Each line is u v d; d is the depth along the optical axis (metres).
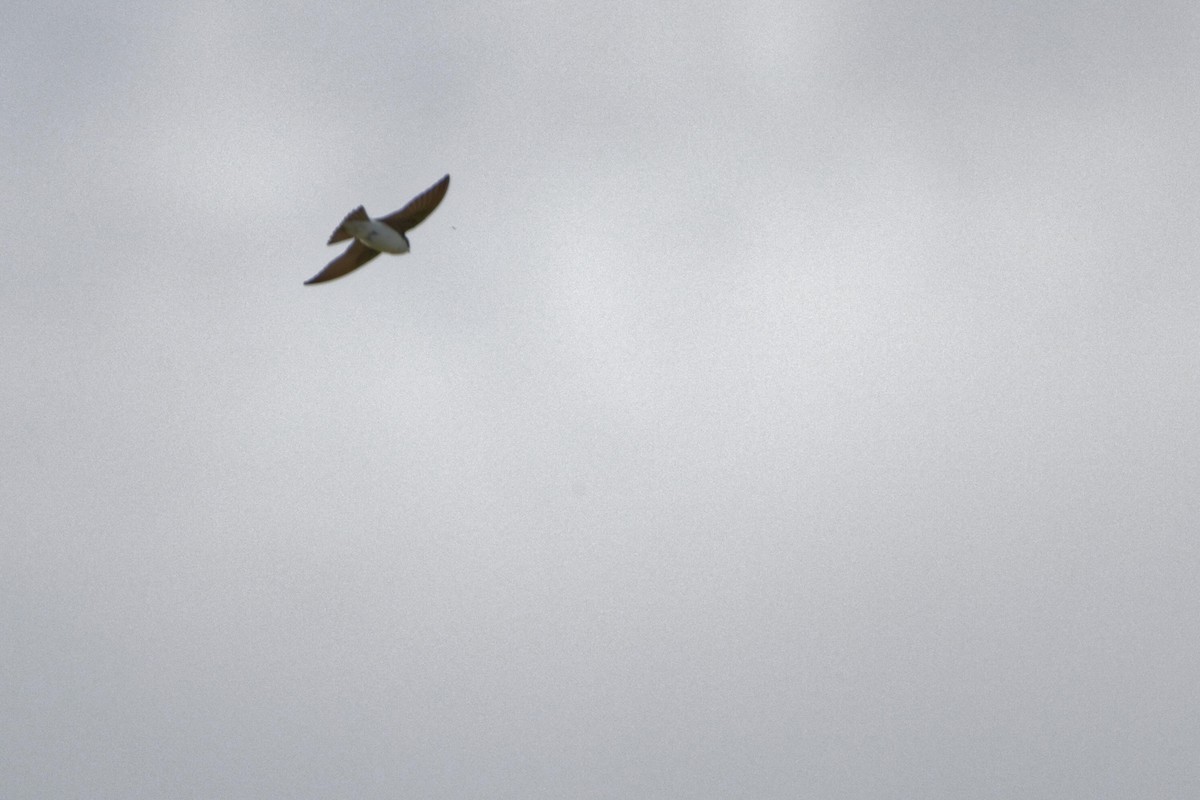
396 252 24.45
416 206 24.50
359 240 24.50
